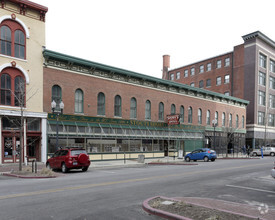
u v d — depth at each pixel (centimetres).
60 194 963
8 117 2116
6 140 2097
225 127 4000
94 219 661
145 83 3189
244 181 1330
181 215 657
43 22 2373
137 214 708
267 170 1862
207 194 988
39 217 672
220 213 671
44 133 2262
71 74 2511
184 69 6519
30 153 2219
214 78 5809
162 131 3291
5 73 2125
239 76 5331
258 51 5181
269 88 5522
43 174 1551
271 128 5516
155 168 2086
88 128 2566
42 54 2333
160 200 830
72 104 2498
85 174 1670
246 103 4912
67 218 666
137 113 3070
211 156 2845
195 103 3875
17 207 770
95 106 2677
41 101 2288
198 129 3853
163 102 3394
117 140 2811
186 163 2522
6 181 1334
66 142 2411
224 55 5656
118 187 1123
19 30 2234
